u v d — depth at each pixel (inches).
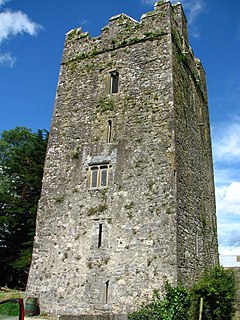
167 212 547.8
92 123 677.9
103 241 575.2
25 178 1089.4
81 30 791.1
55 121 717.9
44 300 578.2
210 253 700.7
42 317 556.4
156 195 566.3
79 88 727.1
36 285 595.5
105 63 720.3
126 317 481.1
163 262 519.8
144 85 658.2
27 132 1449.3
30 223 1020.5
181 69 700.7
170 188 561.3
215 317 496.7
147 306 491.5
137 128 629.0
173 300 482.9
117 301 526.9
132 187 589.3
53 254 605.3
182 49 730.2
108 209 593.0
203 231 673.0
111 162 625.3
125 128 640.4
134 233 557.3
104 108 677.3
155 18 705.0
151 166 589.6
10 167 1184.8
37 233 633.6
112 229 576.4
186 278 534.9
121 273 541.3
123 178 602.5
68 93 734.5
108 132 656.4
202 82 866.1
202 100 842.8
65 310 555.8
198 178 702.5
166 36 679.1
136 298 515.8
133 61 690.2
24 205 1069.8
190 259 567.8
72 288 566.3
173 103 618.8
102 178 625.3
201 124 784.9
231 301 538.9
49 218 636.1
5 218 1042.1
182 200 582.9
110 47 729.0
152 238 541.6
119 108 663.1
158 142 601.3
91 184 628.7
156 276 515.5
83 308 545.3
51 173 671.8
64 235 610.9
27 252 965.8
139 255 540.1
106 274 551.5
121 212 580.7
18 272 1027.3
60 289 574.6
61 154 679.7
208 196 764.0
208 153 829.2
